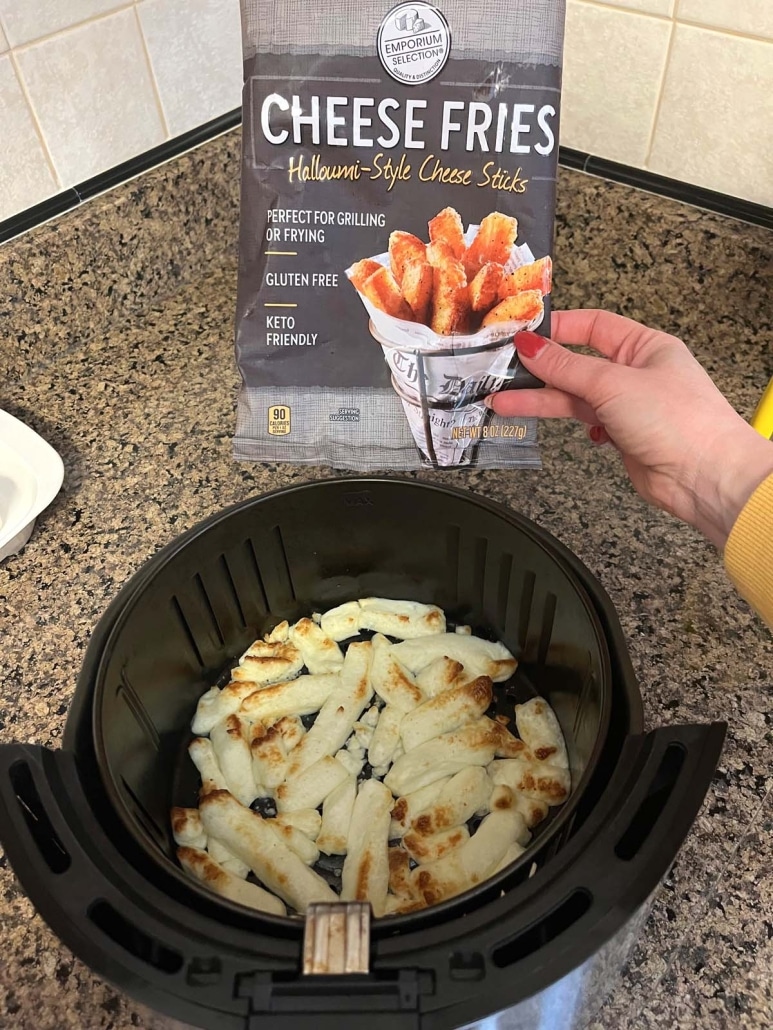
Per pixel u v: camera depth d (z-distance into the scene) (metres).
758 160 0.66
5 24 0.61
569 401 0.54
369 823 0.45
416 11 0.44
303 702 0.52
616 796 0.34
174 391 0.74
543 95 0.45
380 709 0.53
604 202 0.74
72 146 0.70
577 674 0.46
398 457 0.56
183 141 0.78
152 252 0.79
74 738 0.38
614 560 0.59
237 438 0.56
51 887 0.31
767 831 0.45
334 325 0.52
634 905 0.30
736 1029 0.39
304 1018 0.28
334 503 0.52
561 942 0.30
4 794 0.34
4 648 0.55
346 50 0.45
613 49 0.68
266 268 0.50
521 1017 0.31
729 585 0.57
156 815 0.47
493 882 0.33
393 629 0.56
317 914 0.29
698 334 0.75
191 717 0.53
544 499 0.64
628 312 0.78
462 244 0.49
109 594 0.58
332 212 0.49
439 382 0.53
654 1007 0.39
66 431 0.70
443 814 0.45
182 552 0.48
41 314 0.73
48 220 0.71
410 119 0.46
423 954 0.30
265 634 0.58
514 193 0.48
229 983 0.29
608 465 0.67
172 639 0.49
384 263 0.50
